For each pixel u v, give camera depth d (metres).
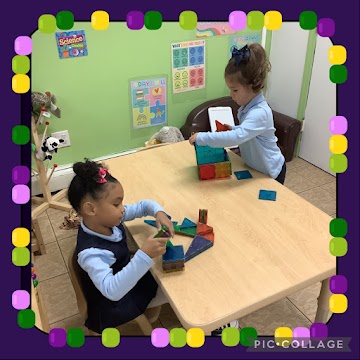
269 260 1.18
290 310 1.81
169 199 1.50
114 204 1.16
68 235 2.36
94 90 2.63
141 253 1.10
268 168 1.66
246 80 1.53
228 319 1.02
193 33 2.77
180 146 1.90
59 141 2.38
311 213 1.39
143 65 2.71
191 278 1.13
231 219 1.37
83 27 2.43
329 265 1.16
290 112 3.15
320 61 2.74
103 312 1.27
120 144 2.91
